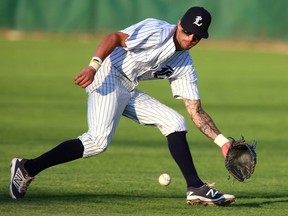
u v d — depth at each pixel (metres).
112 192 17.69
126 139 30.80
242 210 15.49
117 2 77.12
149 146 28.59
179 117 16.11
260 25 77.12
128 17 76.69
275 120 38.31
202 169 23.11
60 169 21.73
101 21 78.38
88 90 15.78
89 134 15.60
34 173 15.91
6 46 74.38
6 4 79.44
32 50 72.38
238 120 37.97
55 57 68.62
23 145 27.25
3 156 24.14
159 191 18.08
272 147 29.28
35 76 56.47
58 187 18.16
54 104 42.25
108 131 15.58
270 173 22.53
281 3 76.25
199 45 81.31
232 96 48.84
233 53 76.56
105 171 21.67
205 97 48.19
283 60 72.12
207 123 16.28
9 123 34.31
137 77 15.91
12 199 16.03
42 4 79.12
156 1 74.38
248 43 79.06
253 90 52.34
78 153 15.62
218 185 19.78
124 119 38.47
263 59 72.50
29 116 37.03
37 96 45.72
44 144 27.69
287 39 77.19
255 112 41.47
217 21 77.50
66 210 14.85
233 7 76.88
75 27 79.25
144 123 16.38
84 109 40.41
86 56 69.69
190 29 15.27
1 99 43.88
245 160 15.52
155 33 15.37
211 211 15.26
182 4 73.31
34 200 16.00
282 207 16.03
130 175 20.95
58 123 34.81
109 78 15.66
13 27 80.00
